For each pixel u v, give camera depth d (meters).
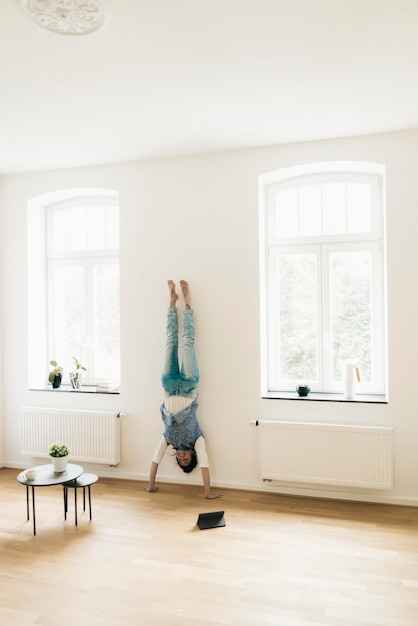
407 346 3.81
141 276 4.49
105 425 4.48
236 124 3.65
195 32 2.38
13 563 2.95
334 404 3.99
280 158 4.12
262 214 4.34
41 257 5.09
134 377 4.51
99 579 2.76
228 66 2.74
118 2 2.12
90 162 4.54
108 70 2.77
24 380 4.91
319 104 3.30
